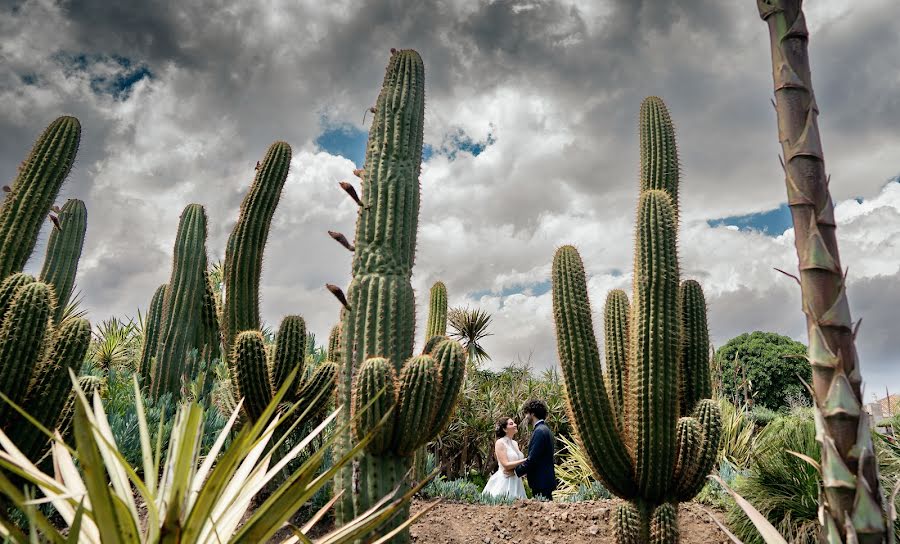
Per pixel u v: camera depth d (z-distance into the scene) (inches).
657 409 161.8
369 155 169.5
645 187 202.2
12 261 207.0
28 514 65.0
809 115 65.6
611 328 186.7
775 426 248.1
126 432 197.0
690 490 164.2
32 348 148.0
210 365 296.8
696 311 190.5
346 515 134.5
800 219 64.4
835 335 61.7
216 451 100.4
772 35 69.1
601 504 224.8
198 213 305.3
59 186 223.6
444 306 285.1
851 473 59.4
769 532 66.4
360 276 156.9
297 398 198.7
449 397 145.0
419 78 179.5
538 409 269.4
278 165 237.0
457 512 215.8
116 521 68.8
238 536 80.7
